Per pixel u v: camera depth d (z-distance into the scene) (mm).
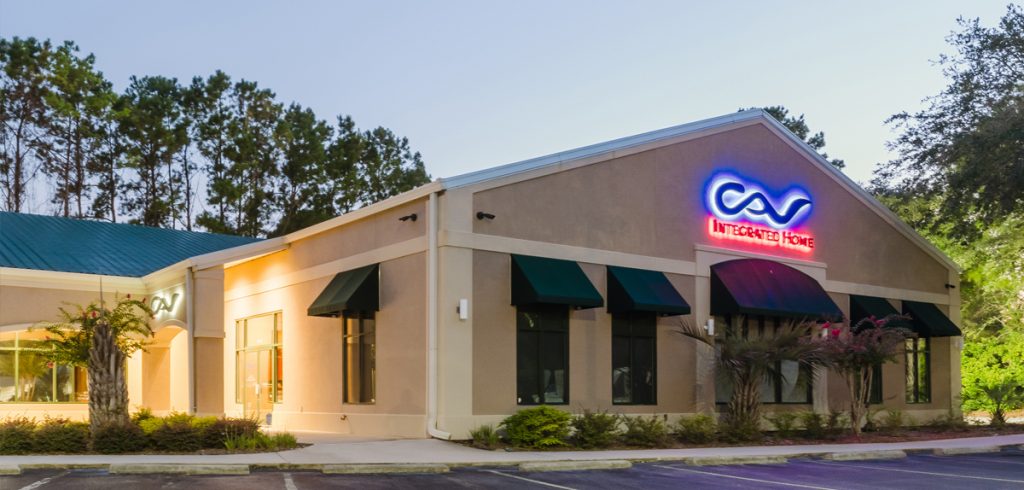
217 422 17438
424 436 19594
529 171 21031
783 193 27062
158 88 52156
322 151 54625
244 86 53875
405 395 20406
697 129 24812
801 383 24328
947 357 31969
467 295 19734
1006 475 15828
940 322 30859
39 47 50156
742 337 23344
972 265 37188
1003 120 29156
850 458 18906
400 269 20938
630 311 22031
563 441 19312
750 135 26406
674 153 24281
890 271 30328
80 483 12898
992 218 30953
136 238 29250
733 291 24047
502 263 20422
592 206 22188
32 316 22484
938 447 20938
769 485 14086
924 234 37281
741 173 25922
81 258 25422
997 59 31281
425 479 14250
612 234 22469
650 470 15969
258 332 27094
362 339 22250
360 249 22500
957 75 31984
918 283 31406
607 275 22203
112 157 52031
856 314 28344
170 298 23203
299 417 24312
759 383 23031
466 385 19484
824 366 23812
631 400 22438
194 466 14297
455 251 19656
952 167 32094
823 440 22984
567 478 14602
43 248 25625
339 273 23234
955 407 31766
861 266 29219
